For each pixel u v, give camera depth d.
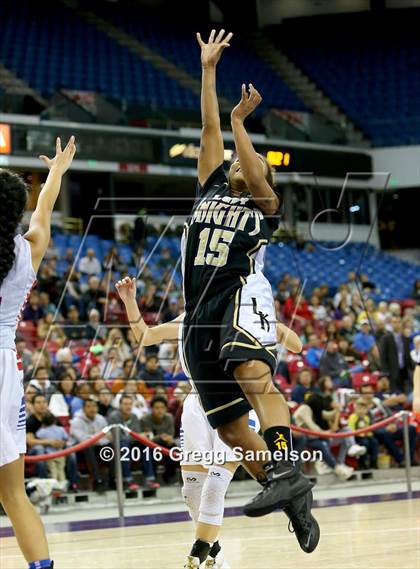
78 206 17.84
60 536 8.03
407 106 21.44
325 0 24.28
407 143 17.80
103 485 9.96
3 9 22.36
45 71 20.78
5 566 6.48
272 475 3.81
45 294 13.14
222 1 24.83
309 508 3.85
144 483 9.95
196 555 5.13
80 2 23.78
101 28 23.42
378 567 5.82
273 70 23.05
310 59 23.30
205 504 5.18
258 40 24.22
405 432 10.59
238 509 9.52
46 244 4.04
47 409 10.06
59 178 4.25
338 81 22.45
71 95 17.27
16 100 16.67
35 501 9.82
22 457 3.88
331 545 6.83
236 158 4.50
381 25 23.53
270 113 17.12
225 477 5.21
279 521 8.55
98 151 17.28
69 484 9.94
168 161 17.97
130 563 6.44
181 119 18.19
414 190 18.02
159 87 21.97
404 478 11.77
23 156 16.25
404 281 16.48
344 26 23.84
